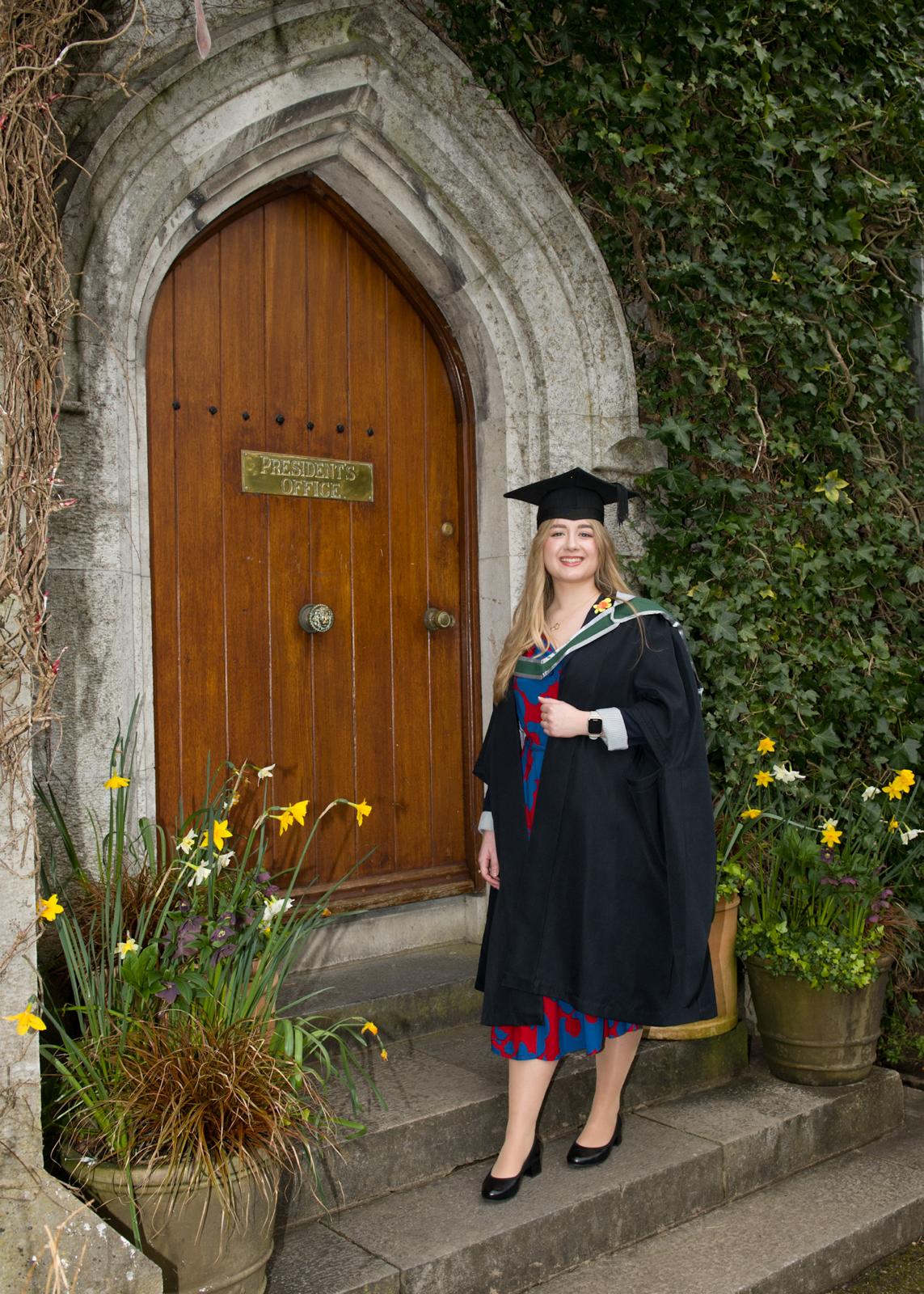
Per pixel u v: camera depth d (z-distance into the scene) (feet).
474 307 12.22
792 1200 10.00
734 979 11.46
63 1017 8.21
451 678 12.75
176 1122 6.91
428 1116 9.13
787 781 12.29
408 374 12.50
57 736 9.02
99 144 9.24
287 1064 7.54
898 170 13.94
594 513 9.55
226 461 11.12
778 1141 10.36
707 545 13.00
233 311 11.18
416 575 12.49
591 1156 9.39
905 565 13.85
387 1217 8.54
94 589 9.23
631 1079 10.64
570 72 12.01
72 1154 7.08
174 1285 6.91
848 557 13.52
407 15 10.87
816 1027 11.12
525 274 12.17
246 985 8.04
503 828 9.23
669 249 13.10
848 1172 10.59
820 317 13.52
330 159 11.27
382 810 12.20
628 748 8.95
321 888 11.71
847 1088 11.23
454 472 12.81
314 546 11.73
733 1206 9.87
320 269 11.83
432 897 12.42
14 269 6.79
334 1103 9.32
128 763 9.46
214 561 11.02
